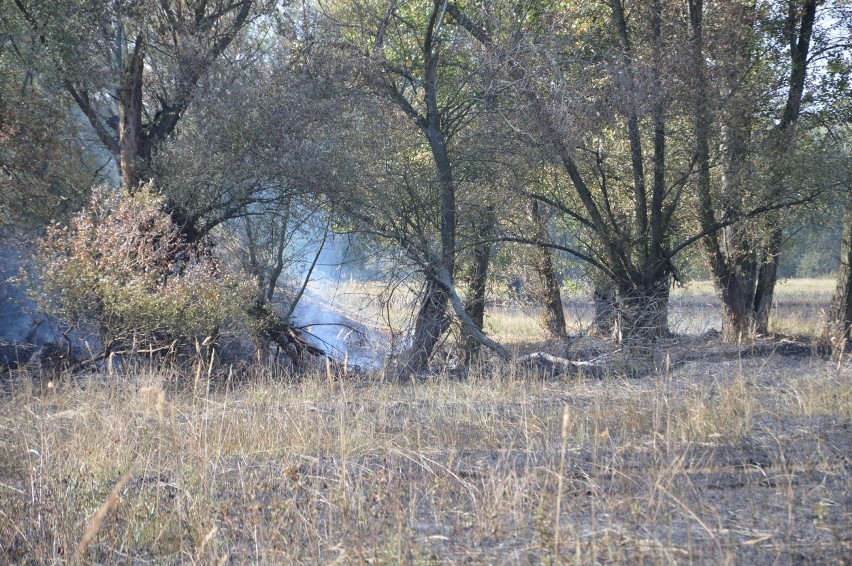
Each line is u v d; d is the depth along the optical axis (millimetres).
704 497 11062
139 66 31547
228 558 9633
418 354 30234
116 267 24188
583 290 42781
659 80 30016
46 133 31031
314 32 31703
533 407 18266
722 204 33125
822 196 32562
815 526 9648
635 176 32125
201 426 14617
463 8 35375
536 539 9445
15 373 24188
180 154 30141
